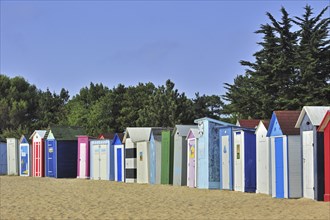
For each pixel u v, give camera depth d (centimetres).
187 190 2720
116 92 7531
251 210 1812
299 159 2172
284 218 1587
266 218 1600
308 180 2091
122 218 1680
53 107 8969
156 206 2011
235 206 1947
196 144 2903
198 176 2877
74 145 4362
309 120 2072
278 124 2222
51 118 8381
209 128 2789
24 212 1889
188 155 3011
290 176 2164
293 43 4859
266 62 4916
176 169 3136
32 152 4650
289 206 1891
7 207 2059
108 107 6975
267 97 4744
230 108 5112
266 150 2373
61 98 9650
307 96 4425
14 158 4841
